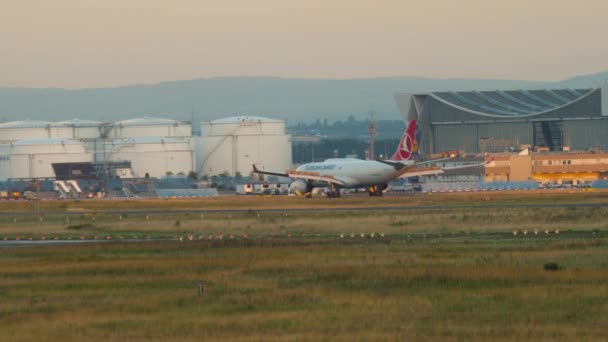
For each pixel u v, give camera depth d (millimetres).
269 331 151250
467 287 189250
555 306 167125
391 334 146625
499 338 143000
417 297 179250
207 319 162875
